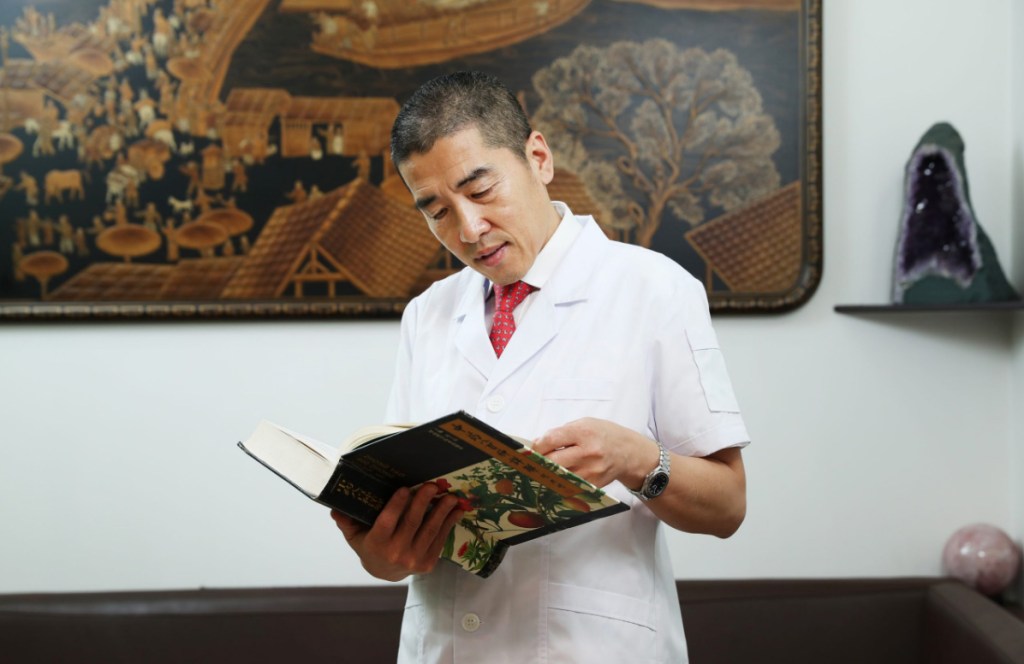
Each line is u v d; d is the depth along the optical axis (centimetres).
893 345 235
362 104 231
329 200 231
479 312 142
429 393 142
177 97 229
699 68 231
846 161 234
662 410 134
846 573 236
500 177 129
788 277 232
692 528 130
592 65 231
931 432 236
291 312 230
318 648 223
